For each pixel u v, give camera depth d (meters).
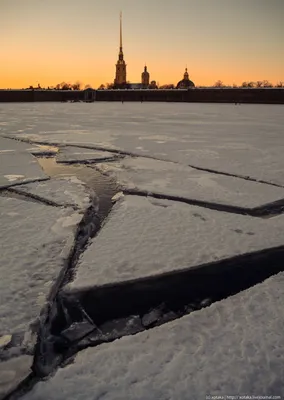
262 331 2.91
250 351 2.68
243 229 5.06
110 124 21.77
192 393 2.33
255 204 6.23
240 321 3.06
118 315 3.35
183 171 8.72
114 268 3.91
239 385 2.39
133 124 21.86
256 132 17.41
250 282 3.89
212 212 5.73
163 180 7.83
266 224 5.27
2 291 3.39
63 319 3.28
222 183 7.58
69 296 3.51
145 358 2.64
